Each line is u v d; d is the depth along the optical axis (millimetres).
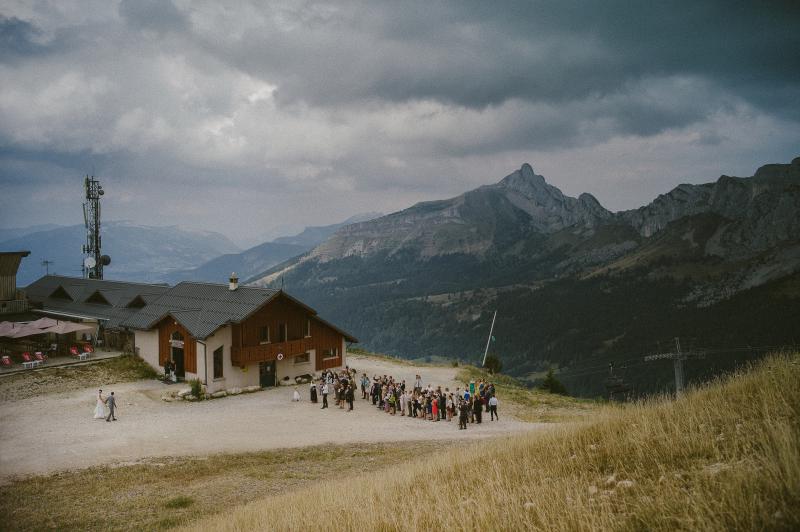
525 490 8219
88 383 41906
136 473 23125
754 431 7930
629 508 6672
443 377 56906
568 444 11367
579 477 8711
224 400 40469
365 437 30250
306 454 26250
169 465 24359
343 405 38812
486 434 30953
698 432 8977
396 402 37312
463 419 32656
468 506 8039
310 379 48938
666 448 8500
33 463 24844
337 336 53188
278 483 20922
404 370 60219
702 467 7379
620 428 11133
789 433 6656
